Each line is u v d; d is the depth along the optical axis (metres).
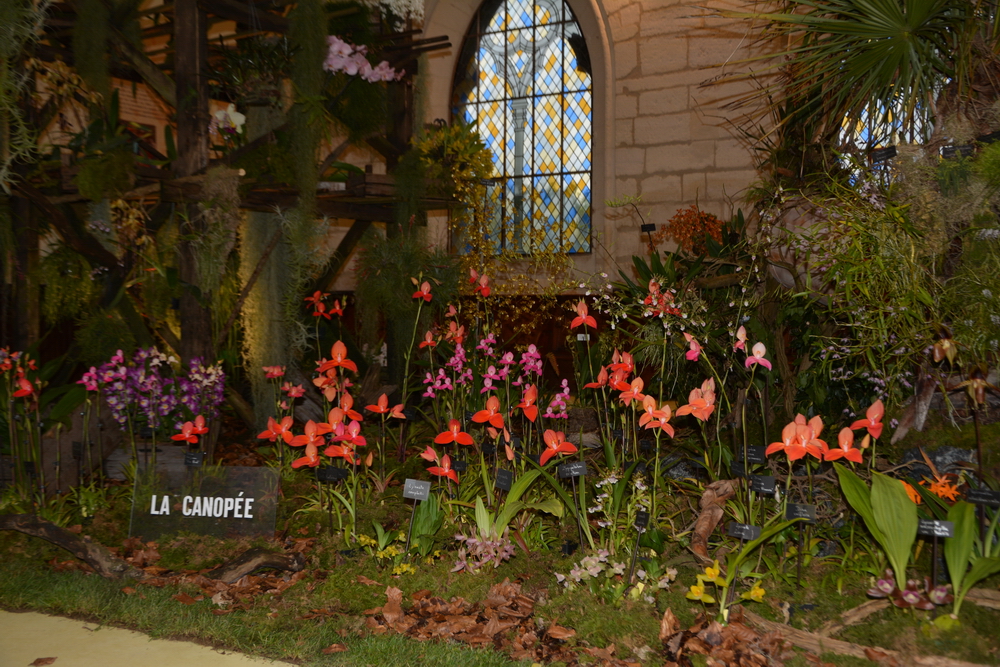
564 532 3.52
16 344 5.29
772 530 2.63
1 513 3.87
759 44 8.00
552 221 9.84
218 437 5.22
